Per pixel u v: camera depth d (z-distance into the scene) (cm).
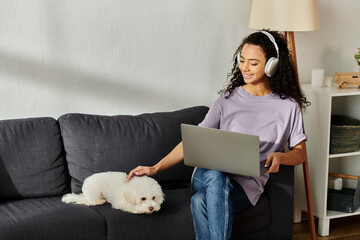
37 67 256
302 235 285
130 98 278
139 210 205
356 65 327
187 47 285
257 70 222
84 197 222
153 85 282
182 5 279
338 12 317
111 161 241
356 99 307
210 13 287
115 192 214
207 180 207
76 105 267
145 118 257
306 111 290
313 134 286
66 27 257
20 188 228
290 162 218
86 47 263
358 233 288
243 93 234
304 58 315
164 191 237
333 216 284
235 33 295
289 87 231
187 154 214
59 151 239
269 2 268
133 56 274
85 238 198
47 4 251
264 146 225
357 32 325
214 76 295
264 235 230
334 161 326
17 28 248
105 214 206
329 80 297
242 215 219
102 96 272
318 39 315
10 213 204
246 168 202
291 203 231
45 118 243
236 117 231
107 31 266
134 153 245
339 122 304
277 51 221
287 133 229
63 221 196
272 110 228
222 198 200
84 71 265
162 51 280
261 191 223
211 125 234
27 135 234
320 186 284
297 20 267
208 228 204
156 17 275
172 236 212
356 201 290
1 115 254
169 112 266
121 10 266
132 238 205
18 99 255
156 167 226
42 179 232
